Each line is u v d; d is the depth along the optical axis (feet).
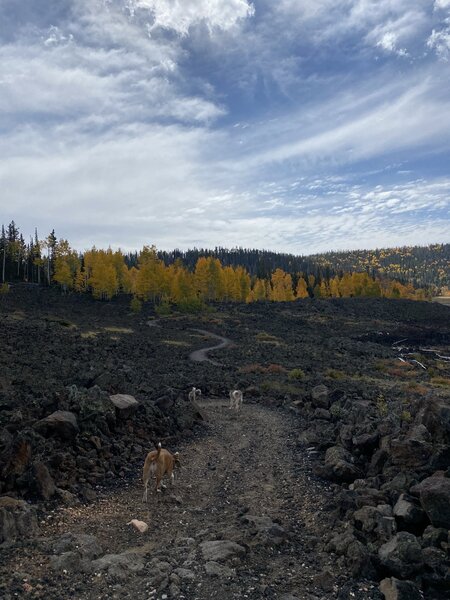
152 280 322.34
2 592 18.94
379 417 52.49
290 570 22.40
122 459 40.50
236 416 70.69
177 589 19.71
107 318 248.32
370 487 31.81
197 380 99.45
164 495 34.01
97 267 316.81
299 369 125.08
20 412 38.99
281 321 296.30
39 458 32.73
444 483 25.29
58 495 30.66
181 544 25.11
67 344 125.49
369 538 24.49
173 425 54.80
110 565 21.74
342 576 21.36
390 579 19.98
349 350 204.44
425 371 164.96
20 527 25.09
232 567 22.21
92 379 58.34
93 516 29.22
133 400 50.26
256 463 44.19
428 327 317.42
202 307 304.71
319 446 48.29
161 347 161.48
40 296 292.61
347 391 94.89
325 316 317.22
